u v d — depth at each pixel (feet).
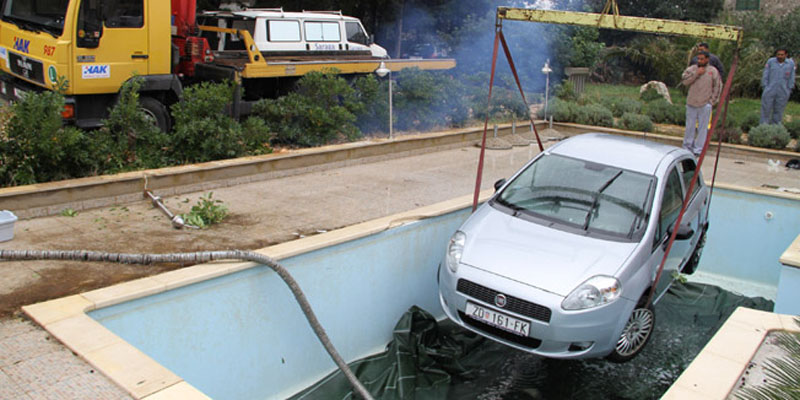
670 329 22.82
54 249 18.17
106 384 11.39
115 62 29.53
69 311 13.71
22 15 31.01
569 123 48.85
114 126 26.86
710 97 34.45
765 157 39.91
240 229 21.30
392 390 18.72
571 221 19.40
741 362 12.89
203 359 16.22
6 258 16.69
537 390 19.03
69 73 28.09
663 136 43.80
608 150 22.08
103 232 20.10
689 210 22.35
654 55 76.48
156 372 11.76
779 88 43.83
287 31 41.55
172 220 21.04
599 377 19.77
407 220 21.68
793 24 74.02
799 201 25.54
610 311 16.75
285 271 16.79
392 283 21.50
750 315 15.25
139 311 14.79
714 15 85.51
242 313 16.89
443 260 19.31
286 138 33.96
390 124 37.50
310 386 19.03
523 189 21.18
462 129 42.29
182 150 28.50
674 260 21.31
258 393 17.78
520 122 46.78
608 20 20.38
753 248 26.99
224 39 40.73
